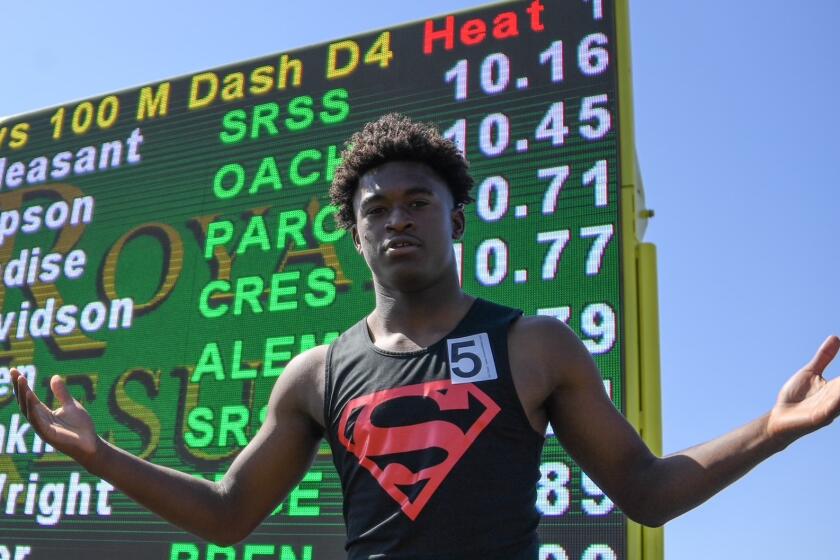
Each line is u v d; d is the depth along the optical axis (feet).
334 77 16.02
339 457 5.11
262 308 14.87
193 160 16.72
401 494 4.74
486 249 13.42
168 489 5.09
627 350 12.03
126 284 16.35
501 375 4.93
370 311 14.01
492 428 4.80
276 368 14.37
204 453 14.37
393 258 5.23
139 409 15.23
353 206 5.89
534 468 4.94
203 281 15.60
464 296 5.48
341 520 12.96
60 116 18.67
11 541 15.37
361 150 5.57
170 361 15.30
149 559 14.14
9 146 18.99
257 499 5.38
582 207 13.06
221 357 14.88
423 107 14.94
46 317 16.94
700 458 4.67
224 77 17.10
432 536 4.61
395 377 5.03
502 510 4.67
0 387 16.84
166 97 17.58
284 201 15.48
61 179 18.04
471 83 14.66
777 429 4.42
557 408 5.15
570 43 14.14
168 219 16.47
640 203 13.91
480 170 13.96
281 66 16.61
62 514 15.17
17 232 18.06
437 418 4.82
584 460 5.11
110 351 15.94
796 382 4.52
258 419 14.20
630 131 13.21
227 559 13.50
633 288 12.37
